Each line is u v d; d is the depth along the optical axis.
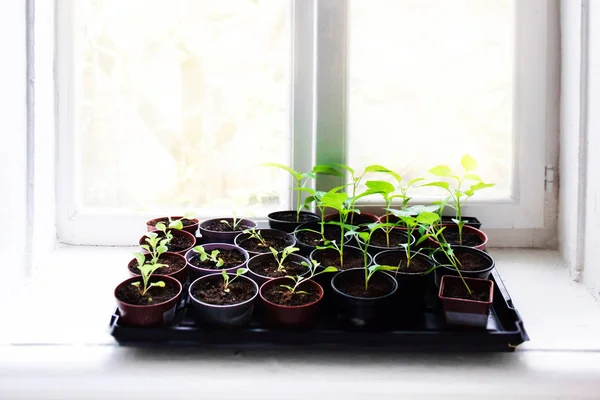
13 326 0.87
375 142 1.18
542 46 1.11
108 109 1.17
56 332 0.86
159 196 1.21
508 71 1.15
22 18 0.99
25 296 0.97
